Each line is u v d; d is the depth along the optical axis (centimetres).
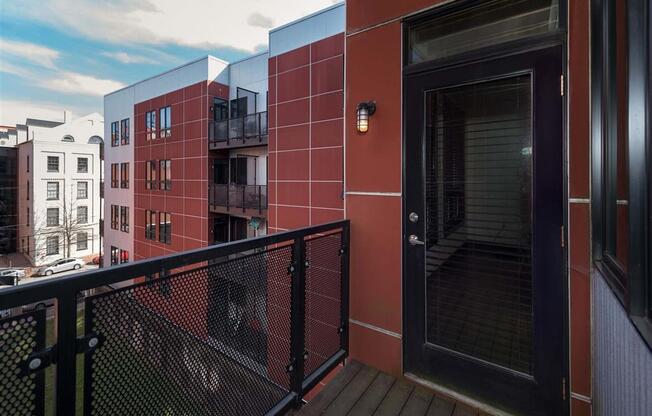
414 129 214
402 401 195
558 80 166
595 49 156
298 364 176
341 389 206
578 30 162
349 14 247
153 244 1198
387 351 225
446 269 202
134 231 1299
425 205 210
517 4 183
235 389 139
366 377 219
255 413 149
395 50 222
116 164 1412
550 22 175
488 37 192
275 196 745
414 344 214
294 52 709
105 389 99
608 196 141
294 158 708
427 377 208
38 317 86
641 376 94
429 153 208
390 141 224
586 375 159
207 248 129
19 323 83
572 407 162
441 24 208
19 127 2184
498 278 185
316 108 671
